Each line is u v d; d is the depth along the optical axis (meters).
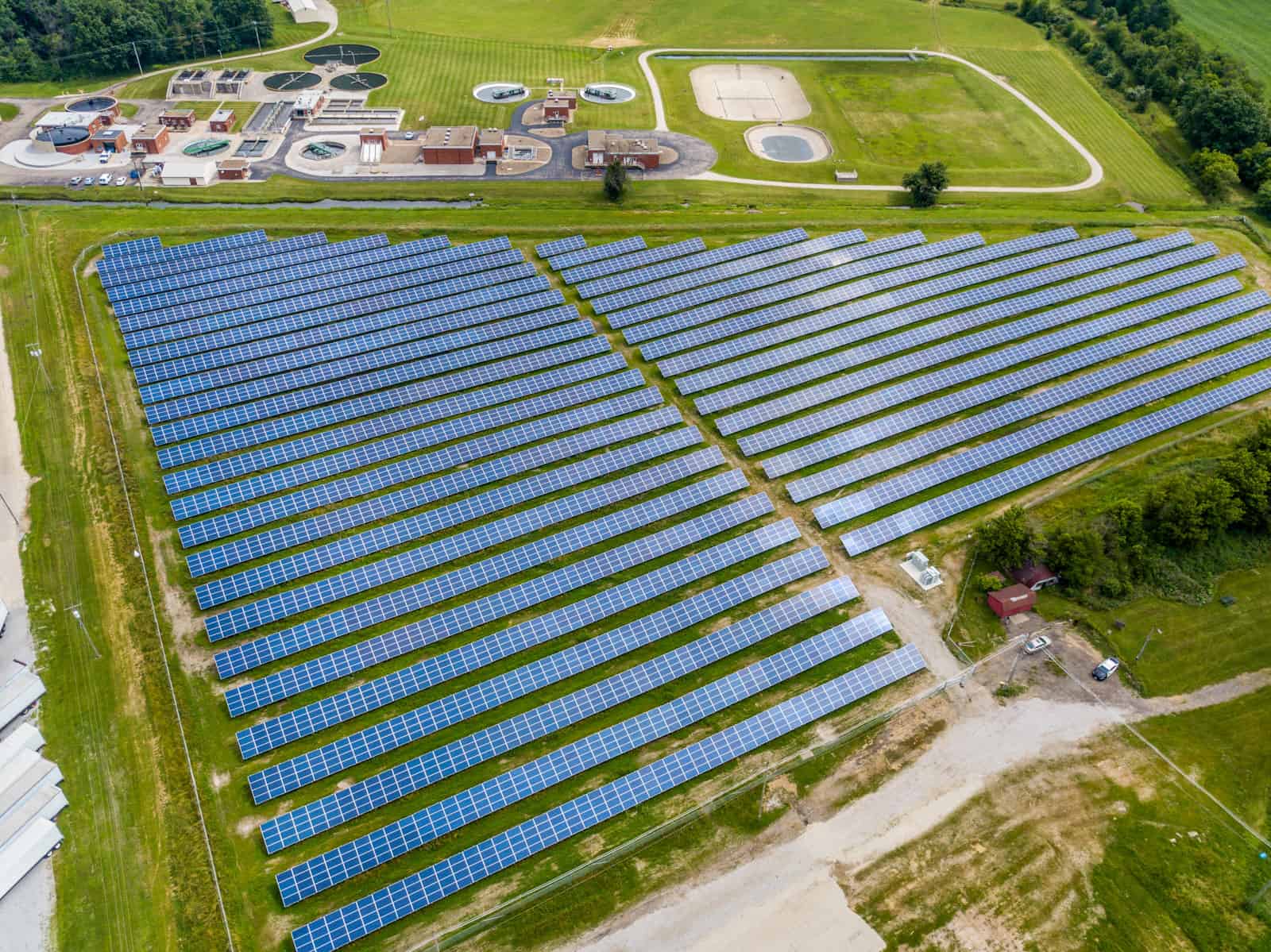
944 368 109.88
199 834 64.44
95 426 96.56
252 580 82.25
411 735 71.00
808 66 199.12
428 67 190.75
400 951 59.03
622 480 93.44
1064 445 100.62
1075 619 82.00
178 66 185.50
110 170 146.75
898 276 124.94
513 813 66.94
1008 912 61.78
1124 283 125.88
